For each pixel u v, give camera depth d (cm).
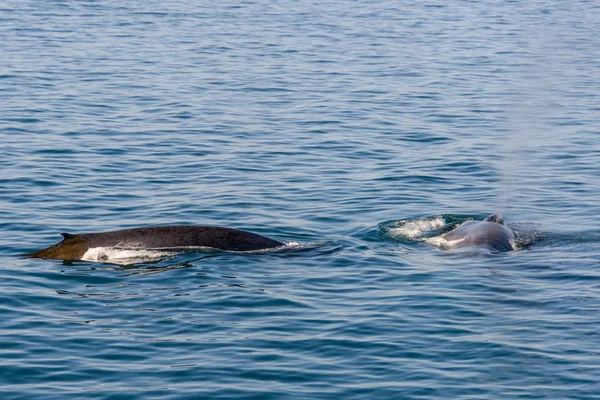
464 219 3906
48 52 7812
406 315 2827
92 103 6072
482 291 3041
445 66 7781
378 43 8850
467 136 5478
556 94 6725
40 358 2498
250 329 2711
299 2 11881
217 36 8975
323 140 5306
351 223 3838
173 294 2969
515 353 2553
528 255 3444
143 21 9781
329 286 3080
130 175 4488
